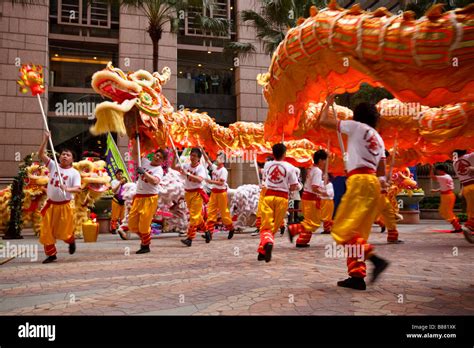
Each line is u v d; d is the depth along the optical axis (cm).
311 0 1600
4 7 1772
